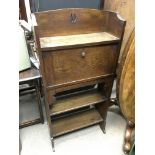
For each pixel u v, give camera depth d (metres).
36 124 1.66
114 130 1.61
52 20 1.09
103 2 1.54
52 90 1.13
